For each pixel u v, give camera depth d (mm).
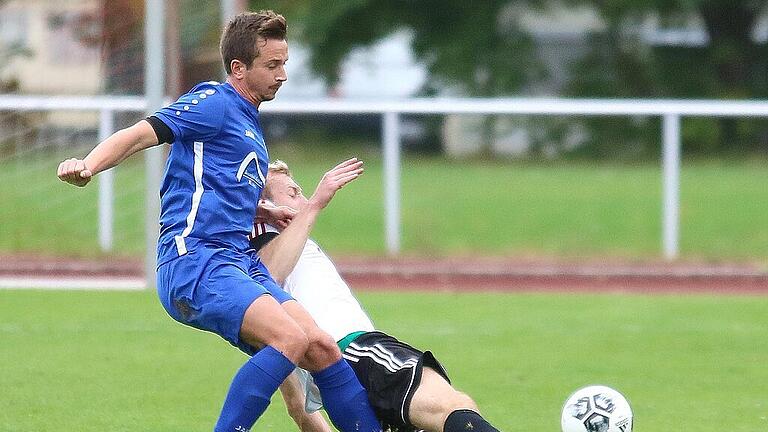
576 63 108750
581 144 92938
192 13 47094
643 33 109000
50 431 22562
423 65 109188
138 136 17719
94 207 50688
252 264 18781
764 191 67875
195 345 31109
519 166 84250
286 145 99812
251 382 17703
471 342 31797
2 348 30469
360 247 49719
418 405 17781
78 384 26578
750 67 108375
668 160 46250
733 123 95188
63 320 34406
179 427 23016
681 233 53219
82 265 44812
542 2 108375
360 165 20078
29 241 47688
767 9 107438
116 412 24109
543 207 61562
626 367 28922
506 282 43219
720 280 43719
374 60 109375
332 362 18203
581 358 29906
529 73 107938
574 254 48656
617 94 108312
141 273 43344
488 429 17141
